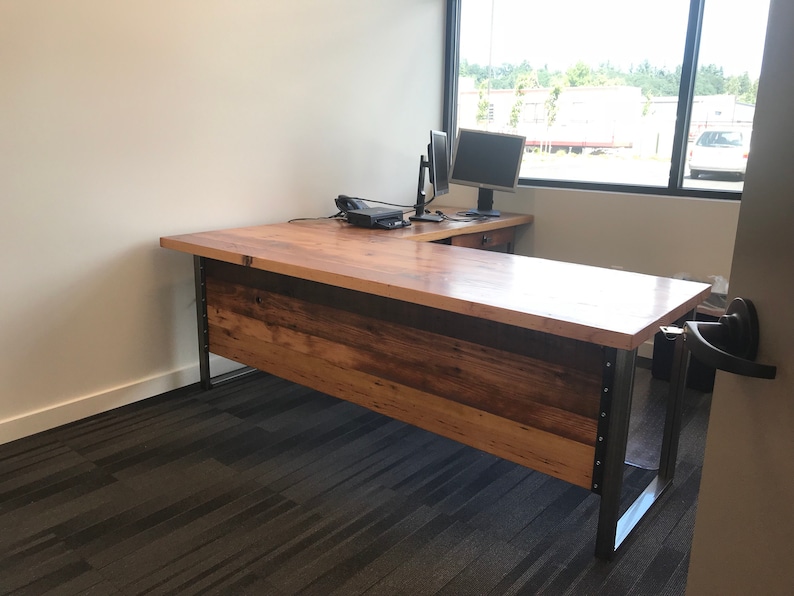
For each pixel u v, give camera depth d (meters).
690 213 3.12
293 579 1.62
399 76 3.57
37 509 1.90
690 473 2.17
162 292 2.70
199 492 2.01
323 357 2.22
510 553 1.73
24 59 2.14
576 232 3.50
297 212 3.18
